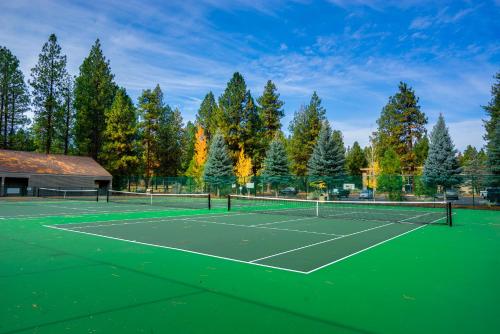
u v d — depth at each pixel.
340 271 7.88
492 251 10.35
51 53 53.50
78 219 18.61
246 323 4.90
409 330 4.73
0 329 4.63
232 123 58.78
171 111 79.62
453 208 30.83
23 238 12.16
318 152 42.09
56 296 5.98
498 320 5.08
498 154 31.92
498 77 44.75
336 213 24.61
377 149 67.38
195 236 12.91
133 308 5.44
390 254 9.84
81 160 51.94
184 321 4.95
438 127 35.75
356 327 4.81
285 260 8.97
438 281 7.09
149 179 57.25
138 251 9.98
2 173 40.91
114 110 54.00
